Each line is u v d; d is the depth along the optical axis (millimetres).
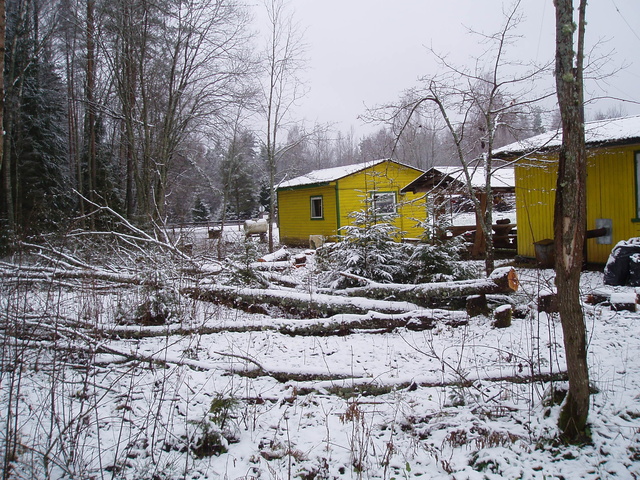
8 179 17328
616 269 8297
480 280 6707
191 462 3234
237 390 4203
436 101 7980
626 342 5211
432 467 3143
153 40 17719
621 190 10094
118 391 4254
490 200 8117
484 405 3875
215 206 43969
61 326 5191
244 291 7148
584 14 2990
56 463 2941
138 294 6812
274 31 17078
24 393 4070
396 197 19328
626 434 3307
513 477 2967
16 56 20562
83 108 24297
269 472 3117
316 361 5125
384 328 6230
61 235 8422
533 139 9383
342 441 3492
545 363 4586
